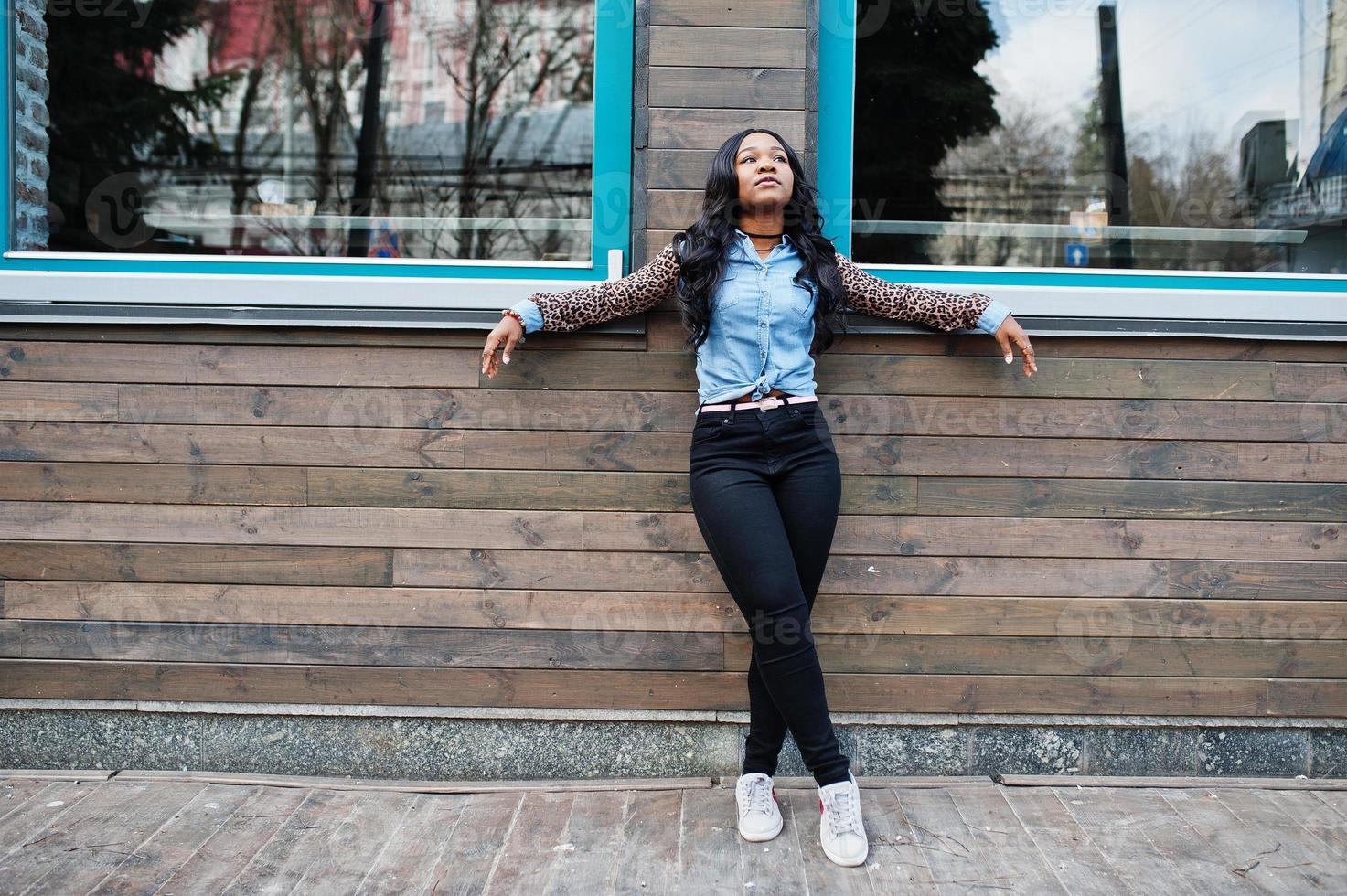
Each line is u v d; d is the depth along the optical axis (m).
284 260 2.26
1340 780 2.24
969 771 2.28
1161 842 1.94
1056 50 2.93
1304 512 2.25
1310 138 2.86
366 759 2.27
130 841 1.93
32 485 2.24
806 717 1.82
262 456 2.24
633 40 2.25
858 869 1.83
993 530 2.25
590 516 2.24
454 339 2.21
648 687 2.25
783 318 1.89
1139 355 2.23
